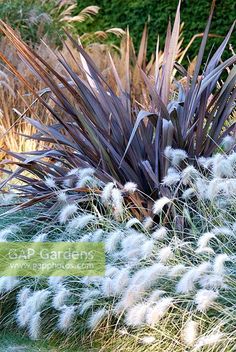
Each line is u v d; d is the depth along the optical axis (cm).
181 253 291
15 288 291
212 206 299
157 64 370
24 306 258
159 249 282
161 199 278
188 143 324
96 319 256
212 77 323
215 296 239
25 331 281
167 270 257
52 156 330
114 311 265
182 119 329
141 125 323
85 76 352
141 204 317
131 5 762
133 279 250
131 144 322
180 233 298
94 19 792
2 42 540
